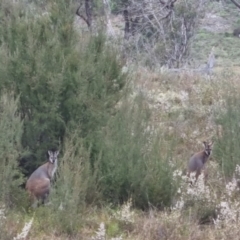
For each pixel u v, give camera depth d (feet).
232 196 48.70
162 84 86.99
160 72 94.58
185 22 136.67
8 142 45.34
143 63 116.98
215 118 66.03
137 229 44.04
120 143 50.34
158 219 44.88
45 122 50.34
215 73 101.24
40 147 50.62
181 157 57.26
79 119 51.03
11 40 52.65
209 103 76.89
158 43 130.93
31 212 45.73
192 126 67.77
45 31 52.24
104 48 54.39
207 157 54.85
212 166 56.49
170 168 49.49
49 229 43.09
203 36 169.48
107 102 52.80
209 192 48.62
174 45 134.41
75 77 50.57
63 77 50.39
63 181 45.52
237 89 68.74
